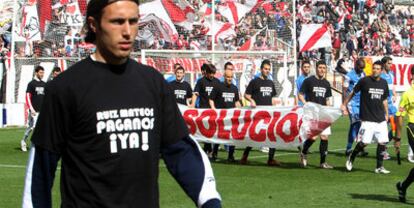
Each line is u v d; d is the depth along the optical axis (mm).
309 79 15719
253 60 22672
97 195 3750
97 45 3828
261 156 17828
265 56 22828
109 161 3752
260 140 15648
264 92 16422
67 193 3838
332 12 39219
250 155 18094
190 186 3914
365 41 39594
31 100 18516
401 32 42000
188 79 21609
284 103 22641
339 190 11898
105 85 3787
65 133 3807
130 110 3793
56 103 3783
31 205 3834
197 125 16438
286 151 19234
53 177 3889
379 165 14359
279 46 24438
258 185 12445
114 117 3766
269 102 16469
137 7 3783
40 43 26859
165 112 3949
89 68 3809
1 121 26469
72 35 26141
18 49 28266
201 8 24859
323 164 15188
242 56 22422
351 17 39938
